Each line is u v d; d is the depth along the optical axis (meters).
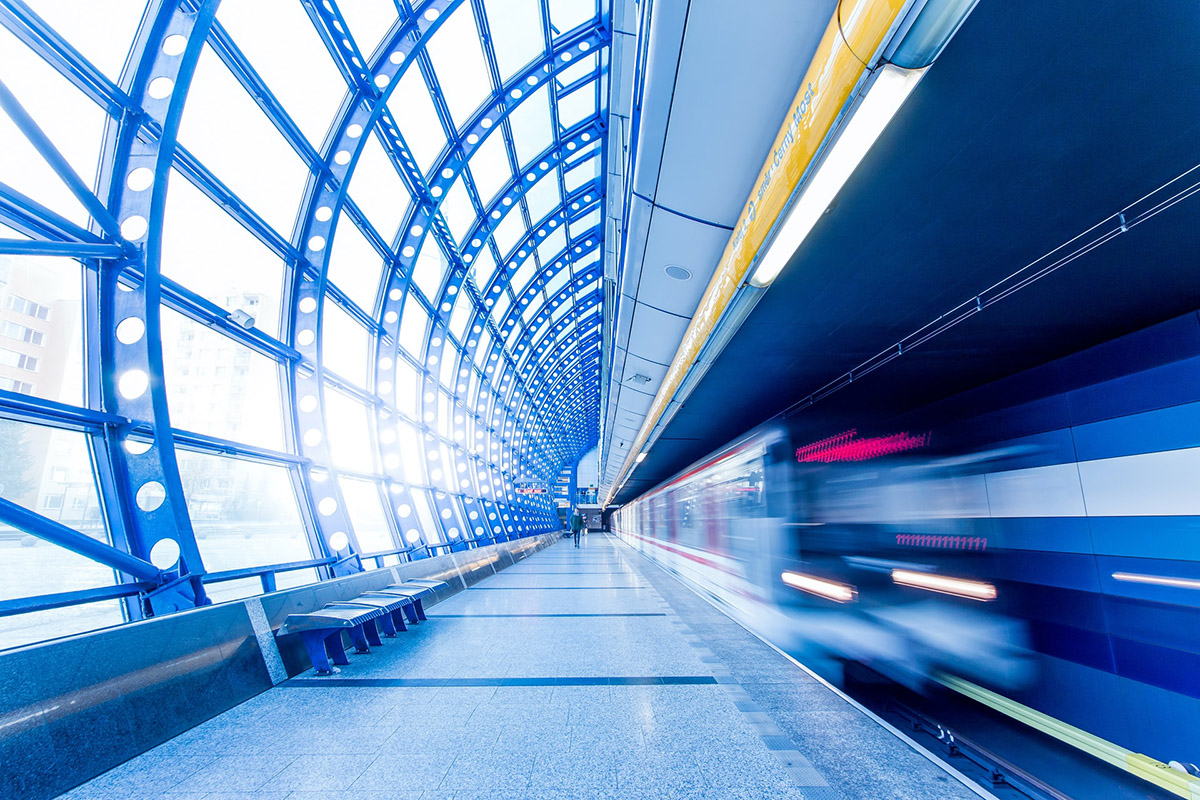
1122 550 3.72
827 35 2.01
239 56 5.20
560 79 9.61
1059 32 1.74
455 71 8.16
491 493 17.48
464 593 8.83
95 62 4.03
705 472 9.30
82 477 3.86
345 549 6.60
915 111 2.15
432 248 10.79
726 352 5.42
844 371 5.99
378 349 9.32
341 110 6.85
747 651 4.88
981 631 4.66
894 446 5.97
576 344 25.33
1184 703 3.21
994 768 3.29
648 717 3.27
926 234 3.16
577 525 25.67
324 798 2.33
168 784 2.44
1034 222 2.97
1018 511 4.59
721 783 2.47
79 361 3.97
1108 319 3.94
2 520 2.81
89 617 3.58
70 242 3.71
